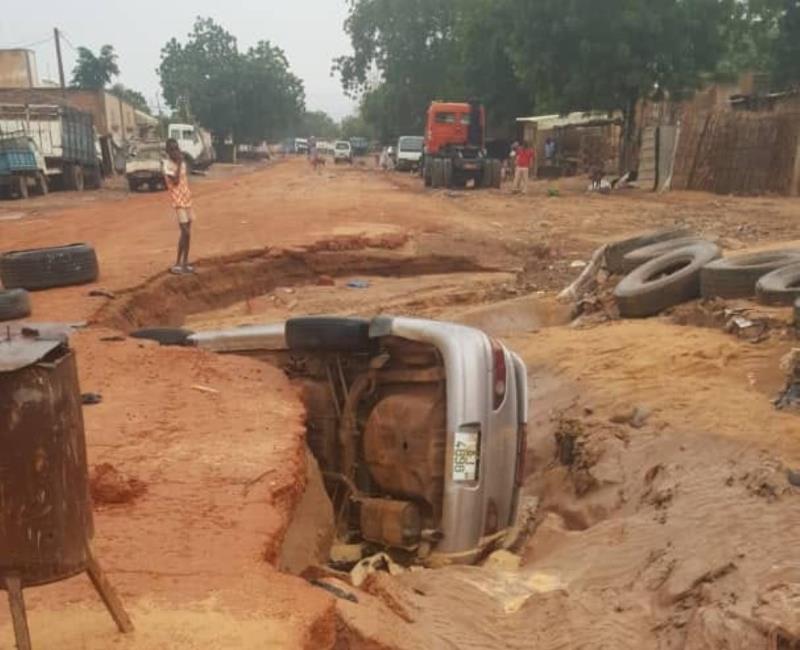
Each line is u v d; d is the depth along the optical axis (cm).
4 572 308
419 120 8438
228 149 10656
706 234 1994
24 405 300
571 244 2120
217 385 739
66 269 1512
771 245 1673
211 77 10369
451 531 603
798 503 581
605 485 732
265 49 10831
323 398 702
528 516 745
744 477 642
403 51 8062
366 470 662
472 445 603
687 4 3778
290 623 368
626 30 3762
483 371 611
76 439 321
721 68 4591
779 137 3297
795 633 414
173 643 350
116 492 501
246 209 2834
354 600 448
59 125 4425
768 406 825
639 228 2356
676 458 718
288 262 1934
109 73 8900
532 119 5341
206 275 1747
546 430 919
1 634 356
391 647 403
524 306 1457
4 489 302
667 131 3700
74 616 370
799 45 4053
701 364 986
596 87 3919
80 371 796
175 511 485
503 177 4869
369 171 6238
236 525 467
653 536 582
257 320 1505
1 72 6881
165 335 963
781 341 994
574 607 496
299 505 570
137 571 412
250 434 616
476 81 5809
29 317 1269
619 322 1279
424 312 1477
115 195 4225
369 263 1981
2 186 3997
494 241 2166
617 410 877
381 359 654
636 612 493
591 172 4247
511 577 565
